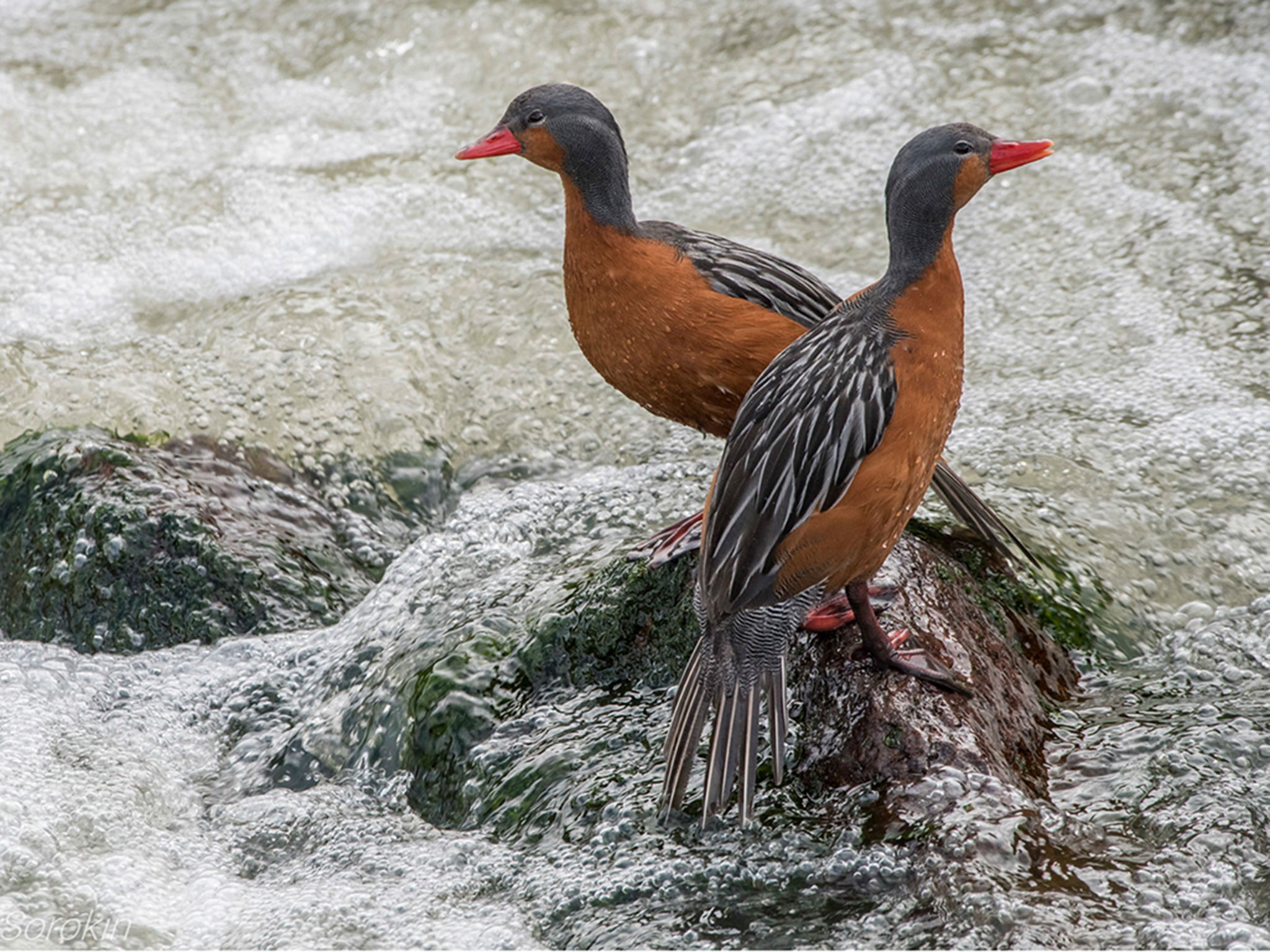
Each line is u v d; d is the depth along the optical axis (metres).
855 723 7.72
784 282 8.80
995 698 8.12
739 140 15.59
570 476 11.60
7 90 16.61
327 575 10.79
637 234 8.77
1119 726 8.46
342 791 8.88
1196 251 13.65
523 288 13.54
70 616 10.45
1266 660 9.34
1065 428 11.58
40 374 12.37
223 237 14.40
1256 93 15.44
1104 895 6.95
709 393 8.91
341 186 15.09
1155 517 10.62
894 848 7.21
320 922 7.71
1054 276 13.57
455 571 10.45
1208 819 7.53
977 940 6.68
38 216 14.66
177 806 8.97
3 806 8.62
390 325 13.05
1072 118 15.46
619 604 8.96
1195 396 11.95
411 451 11.84
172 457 11.35
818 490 7.05
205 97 16.73
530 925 7.51
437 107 16.41
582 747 8.41
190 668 10.09
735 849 7.51
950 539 9.55
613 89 16.50
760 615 7.26
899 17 17.30
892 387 7.11
